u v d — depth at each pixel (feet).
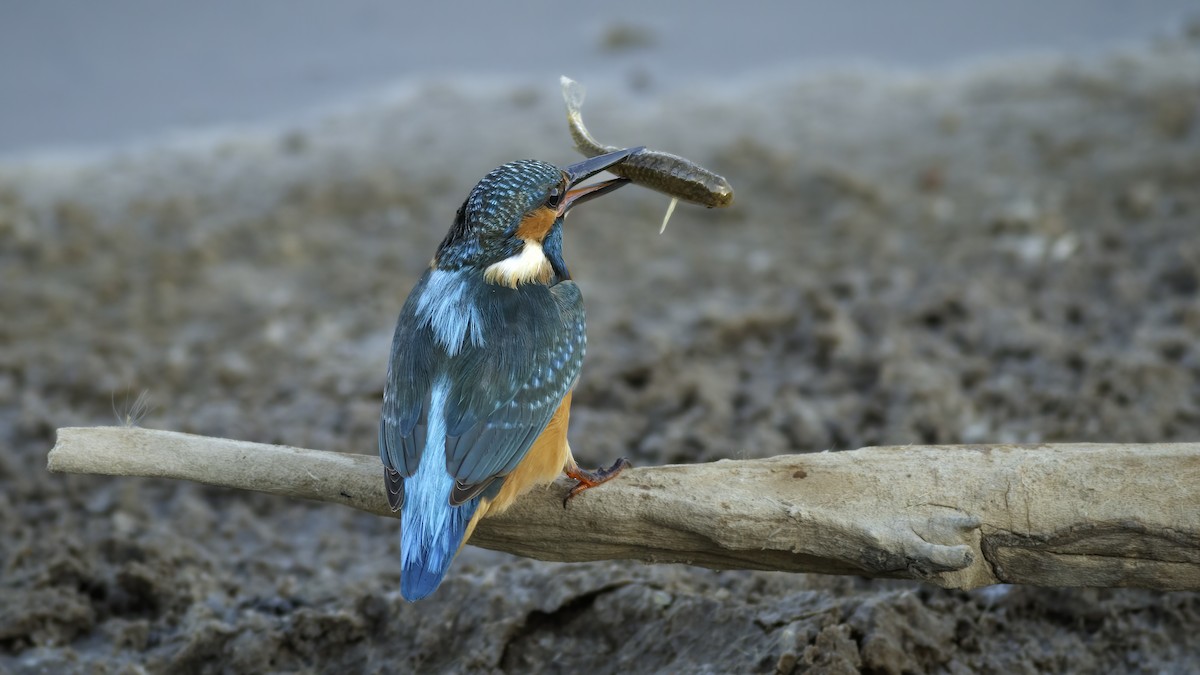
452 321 25.05
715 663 26.91
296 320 49.67
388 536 36.50
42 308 50.57
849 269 51.37
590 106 68.28
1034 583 24.45
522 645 28.66
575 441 39.34
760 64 73.51
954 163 60.23
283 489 25.26
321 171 61.77
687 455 38.73
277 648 29.40
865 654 26.17
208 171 62.59
